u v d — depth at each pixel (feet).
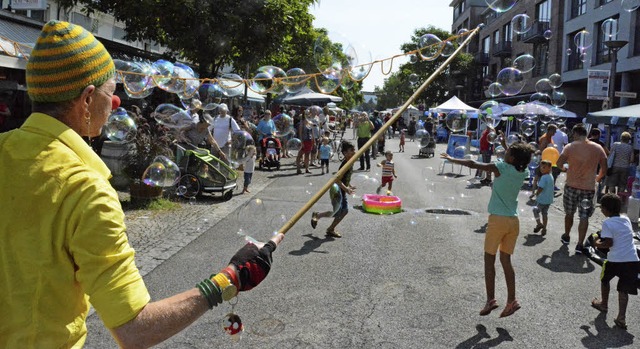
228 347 10.97
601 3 72.18
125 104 41.09
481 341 11.59
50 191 3.91
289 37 42.22
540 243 21.11
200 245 18.92
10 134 4.15
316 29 52.70
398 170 47.21
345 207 20.89
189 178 28.12
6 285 3.98
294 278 15.47
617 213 13.28
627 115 31.99
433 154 62.75
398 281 15.47
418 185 37.81
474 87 129.29
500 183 12.86
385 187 36.17
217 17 36.88
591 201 19.53
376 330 12.00
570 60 81.97
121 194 27.68
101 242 3.86
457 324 12.47
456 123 36.70
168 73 22.45
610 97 40.37
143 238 19.67
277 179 38.47
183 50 40.93
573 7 81.30
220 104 32.48
